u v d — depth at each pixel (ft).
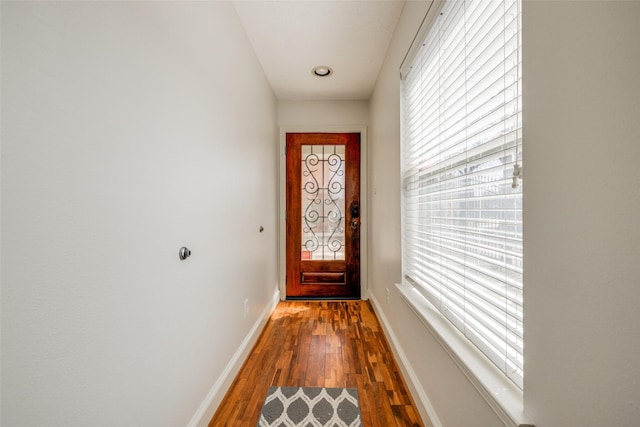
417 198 5.53
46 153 2.00
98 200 2.44
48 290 2.02
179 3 3.77
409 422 4.59
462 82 3.63
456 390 3.44
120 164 2.69
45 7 2.00
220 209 5.13
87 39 2.33
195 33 4.21
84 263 2.30
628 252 1.44
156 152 3.25
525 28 2.24
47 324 2.02
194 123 4.17
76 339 2.23
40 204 1.97
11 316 1.81
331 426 4.53
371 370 6.09
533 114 2.16
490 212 3.05
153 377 3.19
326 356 6.71
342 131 11.10
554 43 1.94
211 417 4.61
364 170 11.04
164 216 3.41
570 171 1.81
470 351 3.28
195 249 4.19
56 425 2.08
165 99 3.44
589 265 1.67
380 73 8.64
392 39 6.96
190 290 4.03
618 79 1.48
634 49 1.40
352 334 7.94
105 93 2.51
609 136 1.54
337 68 8.59
